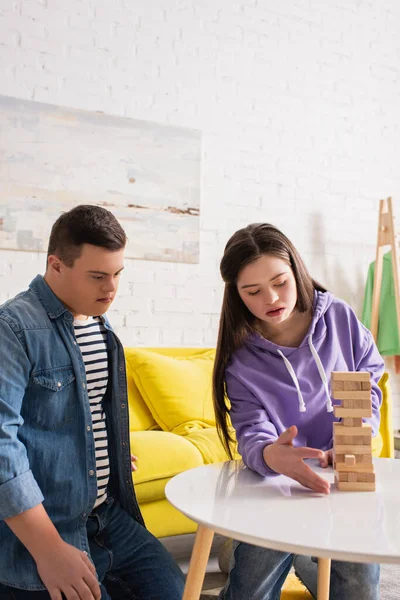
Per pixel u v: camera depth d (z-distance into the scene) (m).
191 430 2.53
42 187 2.92
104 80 3.09
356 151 3.79
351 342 1.55
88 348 1.35
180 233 3.23
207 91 3.35
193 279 3.28
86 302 1.24
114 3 3.13
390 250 3.86
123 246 1.23
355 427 1.13
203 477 1.22
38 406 1.22
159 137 3.20
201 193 3.32
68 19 3.02
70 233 1.21
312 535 0.87
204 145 3.34
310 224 3.62
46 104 2.94
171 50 3.27
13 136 2.87
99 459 1.35
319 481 1.09
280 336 1.54
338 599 1.35
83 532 1.26
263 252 1.37
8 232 2.84
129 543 1.37
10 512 1.06
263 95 3.52
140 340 3.14
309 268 3.62
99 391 1.36
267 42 3.54
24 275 2.88
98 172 3.04
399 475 1.24
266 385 1.45
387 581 2.04
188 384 2.71
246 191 3.44
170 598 1.32
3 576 1.15
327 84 3.72
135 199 3.12
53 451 1.22
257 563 1.33
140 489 2.05
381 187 3.86
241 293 1.41
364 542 0.84
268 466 1.18
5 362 1.16
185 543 2.40
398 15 3.96
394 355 3.78
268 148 3.52
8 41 2.89
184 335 3.25
